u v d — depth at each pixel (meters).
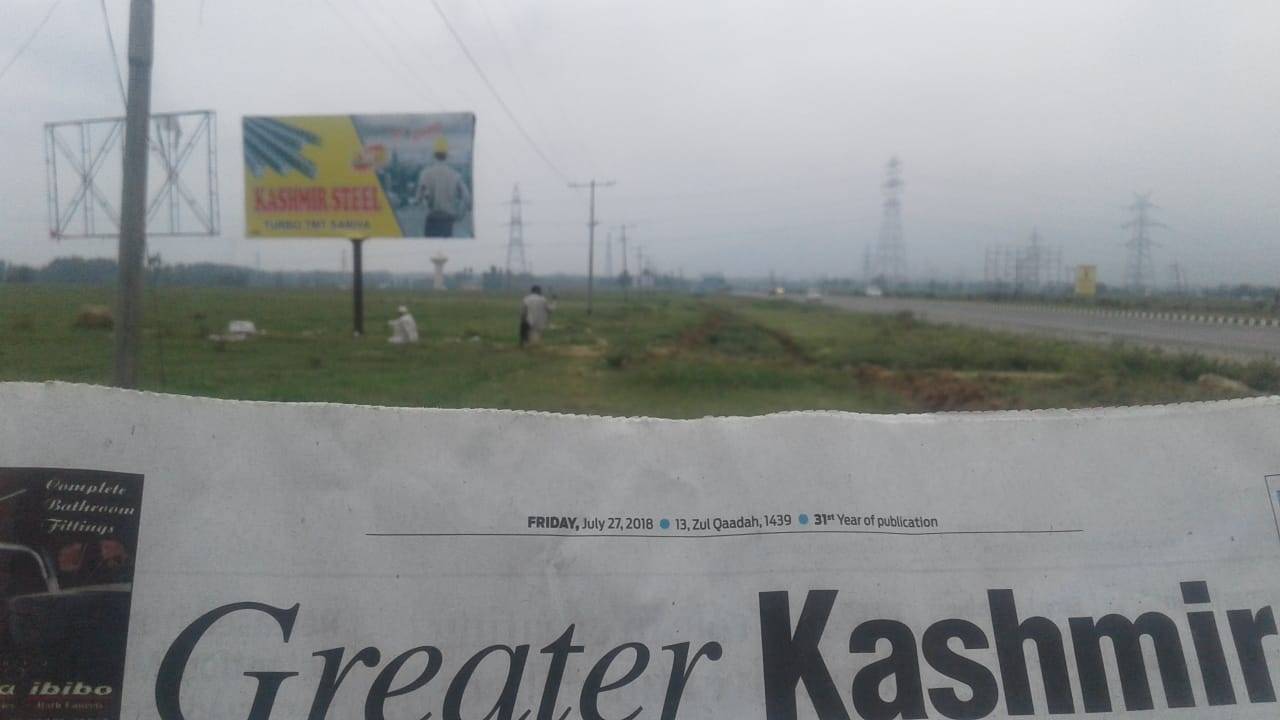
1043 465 2.72
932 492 2.69
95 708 2.37
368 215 25.91
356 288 24.98
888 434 2.74
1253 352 20.25
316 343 19.62
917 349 25.20
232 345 17.00
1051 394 15.42
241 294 33.56
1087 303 56.53
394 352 19.20
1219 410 2.78
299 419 2.60
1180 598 2.60
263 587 2.47
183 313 18.02
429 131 25.77
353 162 25.89
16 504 2.46
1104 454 2.73
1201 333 28.28
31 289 11.52
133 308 5.93
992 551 2.63
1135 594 2.60
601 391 14.65
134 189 5.95
